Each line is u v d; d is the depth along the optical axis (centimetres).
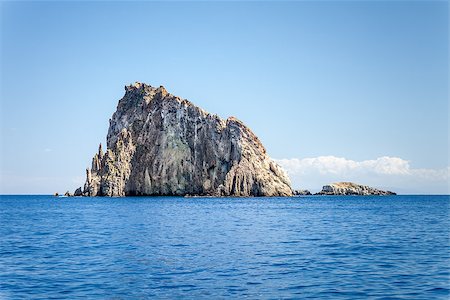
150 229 6291
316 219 8394
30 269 3156
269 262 3412
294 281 2734
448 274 2939
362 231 5962
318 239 5000
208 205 14375
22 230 6369
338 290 2502
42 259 3609
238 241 4819
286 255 3784
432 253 3897
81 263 3397
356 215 9756
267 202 17412
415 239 4975
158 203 15862
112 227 6656
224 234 5584
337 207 13900
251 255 3784
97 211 11456
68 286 2619
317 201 19588
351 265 3281
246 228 6450
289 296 2375
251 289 2531
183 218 8612
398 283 2672
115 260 3531
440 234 5538
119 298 2347
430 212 11125
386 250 4091
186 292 2467
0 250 4178
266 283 2681
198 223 7388
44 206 15850
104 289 2544
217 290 2511
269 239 5003
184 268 3169
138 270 3098
